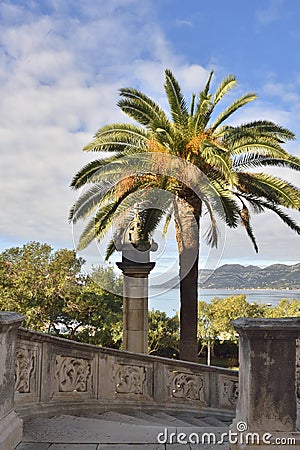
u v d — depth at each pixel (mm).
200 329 25297
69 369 5914
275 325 3605
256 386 3594
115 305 23422
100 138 12430
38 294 23141
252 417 3564
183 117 11852
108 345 23219
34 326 22797
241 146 11562
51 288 23047
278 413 3566
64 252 24141
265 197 12188
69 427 4691
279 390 3592
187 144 11695
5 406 3982
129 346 11641
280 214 12602
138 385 7062
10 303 23047
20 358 4996
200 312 25438
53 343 5625
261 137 11680
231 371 7906
